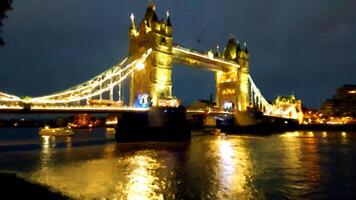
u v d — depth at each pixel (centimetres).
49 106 6222
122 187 3000
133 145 6925
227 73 12775
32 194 2194
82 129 19550
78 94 7125
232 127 12312
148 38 8588
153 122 8019
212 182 3219
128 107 7906
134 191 2858
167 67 8756
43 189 2438
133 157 4941
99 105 7400
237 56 12519
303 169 3934
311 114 19175
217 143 7488
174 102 8625
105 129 19275
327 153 5491
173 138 8194
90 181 3247
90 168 3975
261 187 3028
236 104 12356
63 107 6312
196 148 6284
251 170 3869
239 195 2755
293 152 5653
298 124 15638
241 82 12588
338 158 4866
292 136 10431
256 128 12494
